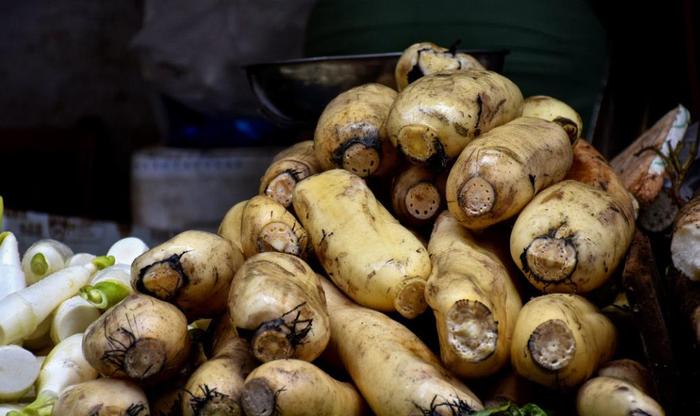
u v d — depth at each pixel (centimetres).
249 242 101
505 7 162
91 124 304
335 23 170
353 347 91
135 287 93
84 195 285
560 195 96
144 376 87
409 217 105
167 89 244
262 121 244
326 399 85
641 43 191
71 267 108
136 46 244
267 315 85
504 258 99
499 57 128
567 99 170
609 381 86
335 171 103
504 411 85
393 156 106
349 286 97
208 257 94
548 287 94
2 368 95
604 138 194
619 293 101
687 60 186
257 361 88
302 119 137
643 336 87
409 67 117
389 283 95
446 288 88
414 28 164
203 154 236
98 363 87
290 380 83
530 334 87
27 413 92
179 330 88
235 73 240
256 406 83
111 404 85
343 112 106
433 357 90
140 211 240
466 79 103
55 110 313
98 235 152
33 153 284
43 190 284
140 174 239
